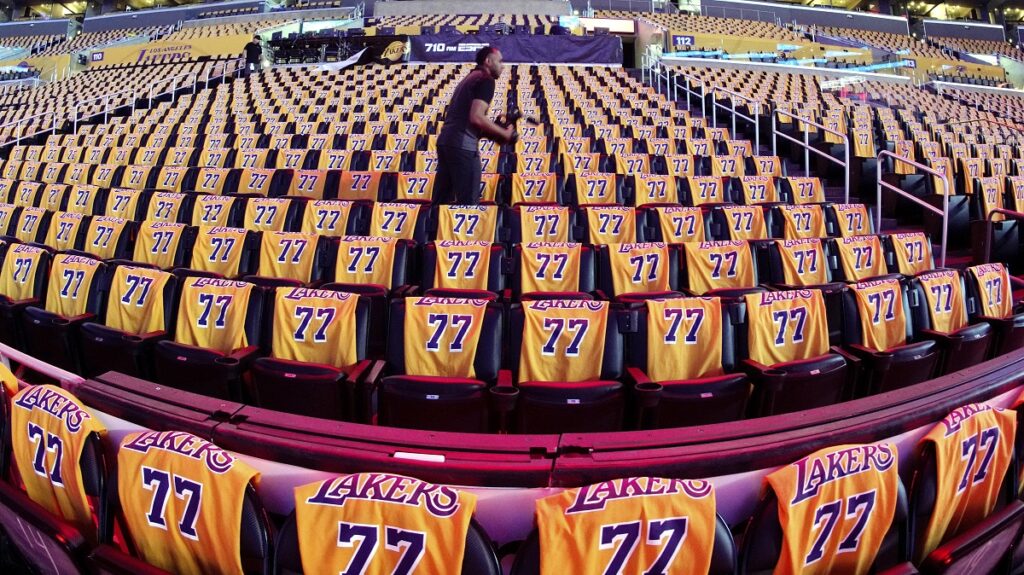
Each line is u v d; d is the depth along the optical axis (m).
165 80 16.36
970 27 32.06
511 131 4.67
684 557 1.19
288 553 1.22
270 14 26.38
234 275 3.90
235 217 4.87
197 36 24.84
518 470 1.29
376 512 1.19
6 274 3.41
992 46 31.39
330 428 1.46
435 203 4.79
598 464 1.30
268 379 2.29
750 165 6.71
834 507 1.30
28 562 1.70
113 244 4.34
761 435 1.42
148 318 2.94
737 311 2.63
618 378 2.51
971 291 3.21
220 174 6.02
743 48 23.88
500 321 2.55
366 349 2.65
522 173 5.88
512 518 1.31
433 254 3.71
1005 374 1.73
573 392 2.10
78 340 2.82
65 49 27.69
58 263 3.27
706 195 5.76
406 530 1.18
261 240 3.91
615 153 7.09
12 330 3.07
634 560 1.18
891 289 2.96
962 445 1.46
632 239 4.62
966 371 1.76
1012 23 36.41
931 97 18.48
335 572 1.18
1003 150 8.27
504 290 3.63
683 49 23.12
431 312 2.57
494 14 23.89
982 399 1.65
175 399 1.60
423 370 2.54
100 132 10.38
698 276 3.77
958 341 2.68
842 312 2.88
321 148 7.74
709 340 2.57
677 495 1.21
